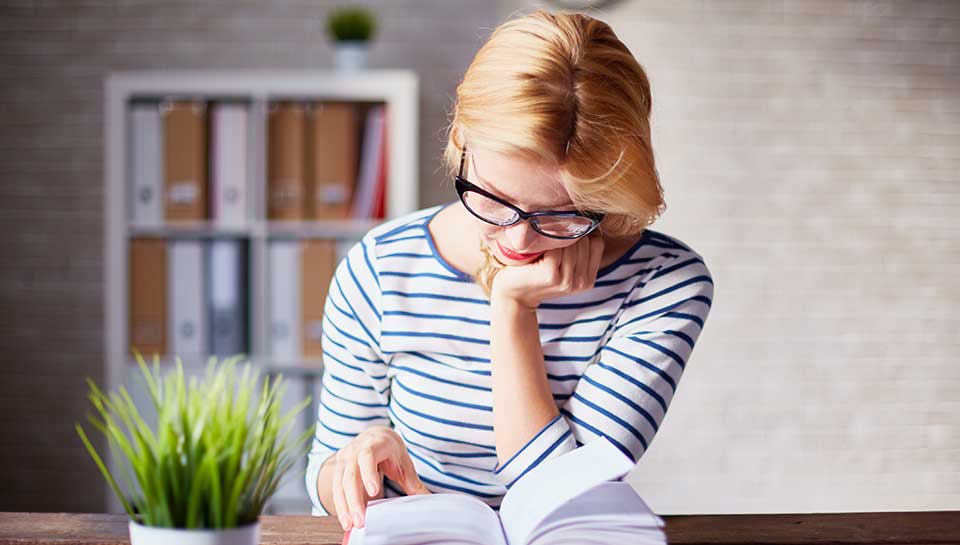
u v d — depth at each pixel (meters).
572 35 0.97
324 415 1.26
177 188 3.10
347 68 3.17
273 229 3.14
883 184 3.58
